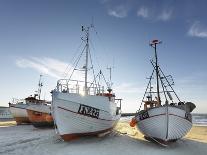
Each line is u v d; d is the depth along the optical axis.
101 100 18.06
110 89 22.72
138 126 18.12
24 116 34.56
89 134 17.75
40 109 28.95
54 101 16.42
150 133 16.77
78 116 16.47
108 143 16.86
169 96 17.23
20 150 14.70
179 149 15.54
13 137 20.16
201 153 14.55
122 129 26.70
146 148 15.50
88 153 13.87
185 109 16.31
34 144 16.59
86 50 19.30
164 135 15.67
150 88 17.91
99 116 17.52
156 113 15.73
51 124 27.59
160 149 15.30
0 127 30.09
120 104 26.64
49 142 17.22
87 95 17.17
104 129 18.81
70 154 13.62
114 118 21.45
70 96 16.44
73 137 17.02
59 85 17.30
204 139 20.09
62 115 16.16
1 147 15.66
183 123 15.95
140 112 17.28
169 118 15.23
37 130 25.89
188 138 20.50
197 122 52.88
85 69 18.84
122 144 16.62
